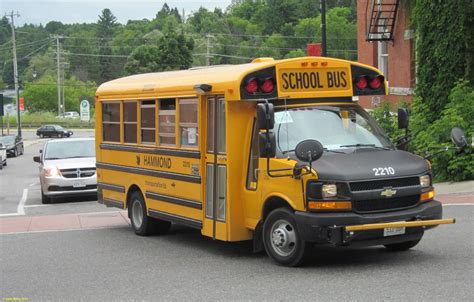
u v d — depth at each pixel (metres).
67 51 135.62
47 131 80.81
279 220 9.22
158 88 11.80
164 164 11.66
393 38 25.95
